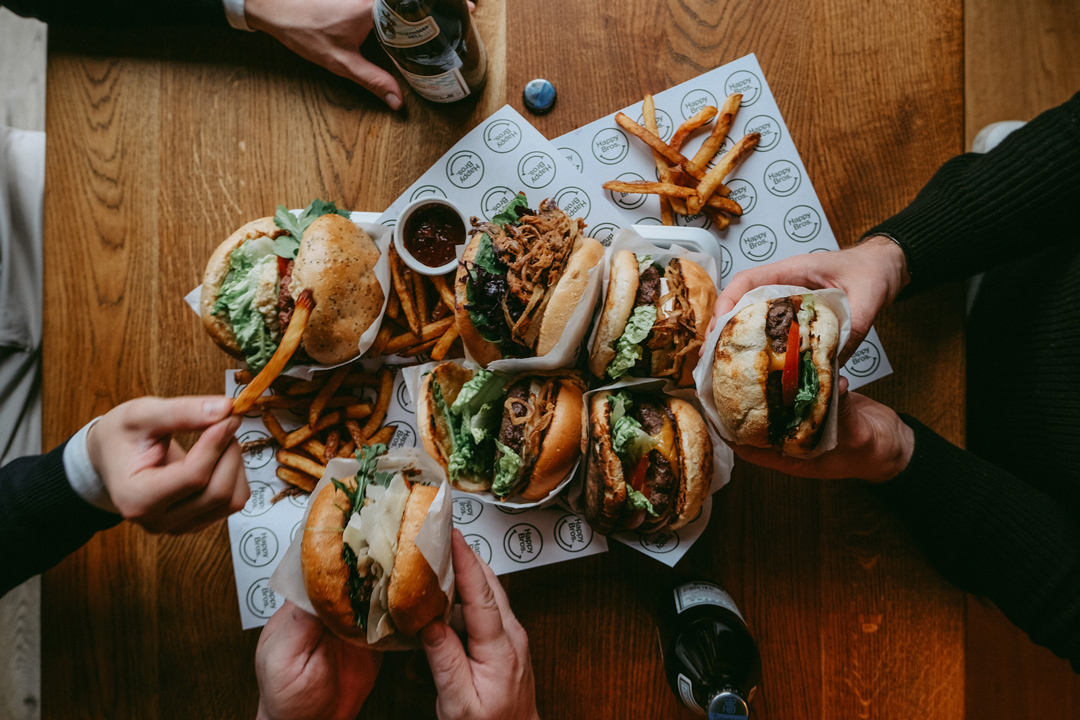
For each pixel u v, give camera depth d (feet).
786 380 1.89
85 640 2.41
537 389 2.25
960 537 2.15
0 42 3.01
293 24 2.37
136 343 2.47
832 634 2.37
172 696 2.40
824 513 2.39
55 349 2.47
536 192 2.45
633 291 2.13
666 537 2.30
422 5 2.05
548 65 2.49
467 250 2.24
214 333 2.29
